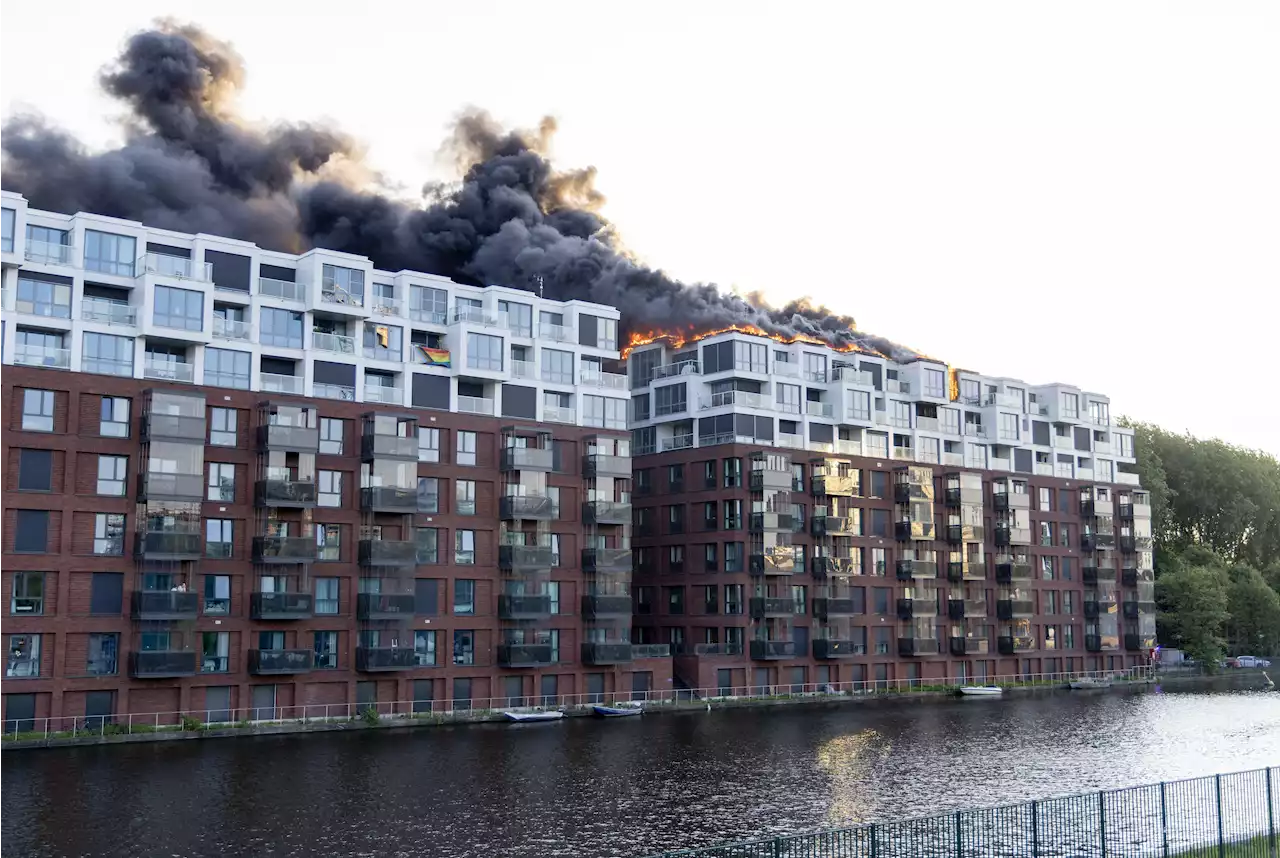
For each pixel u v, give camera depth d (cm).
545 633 9375
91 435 7462
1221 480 16912
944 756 6950
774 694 10631
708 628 10975
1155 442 17438
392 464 8575
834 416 11919
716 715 9394
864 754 7012
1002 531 12838
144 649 7462
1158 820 3888
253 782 5806
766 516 10794
